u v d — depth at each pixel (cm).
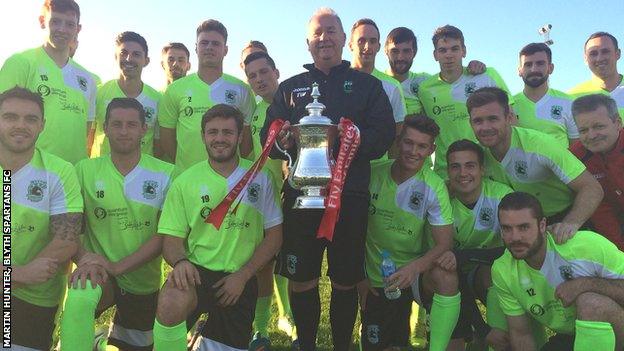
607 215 387
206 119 355
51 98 427
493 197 396
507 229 322
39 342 343
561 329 338
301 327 388
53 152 424
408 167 385
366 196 374
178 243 352
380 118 373
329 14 378
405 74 580
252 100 520
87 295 319
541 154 382
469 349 440
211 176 360
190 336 450
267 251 362
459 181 390
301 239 375
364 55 510
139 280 387
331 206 316
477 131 388
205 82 493
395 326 407
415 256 408
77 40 475
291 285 396
